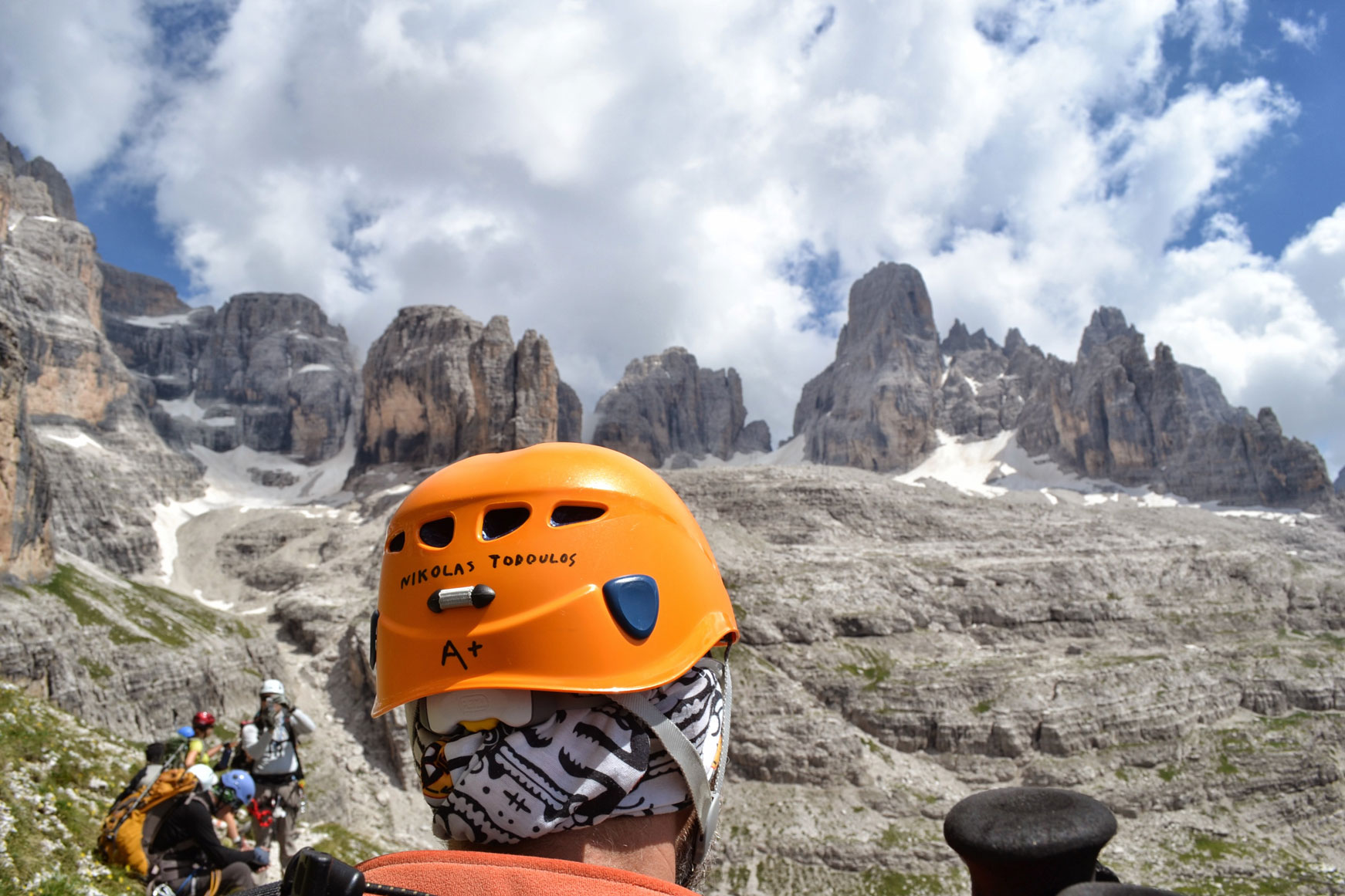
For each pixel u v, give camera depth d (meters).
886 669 130.00
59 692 72.62
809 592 144.75
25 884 12.51
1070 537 177.62
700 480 194.38
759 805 109.88
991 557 164.25
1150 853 104.38
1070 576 154.25
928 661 132.88
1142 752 118.81
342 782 101.75
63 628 78.12
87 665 79.69
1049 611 147.88
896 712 121.75
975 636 144.12
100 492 189.75
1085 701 123.50
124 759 24.02
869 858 99.44
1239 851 104.25
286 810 16.56
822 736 115.56
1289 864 101.19
